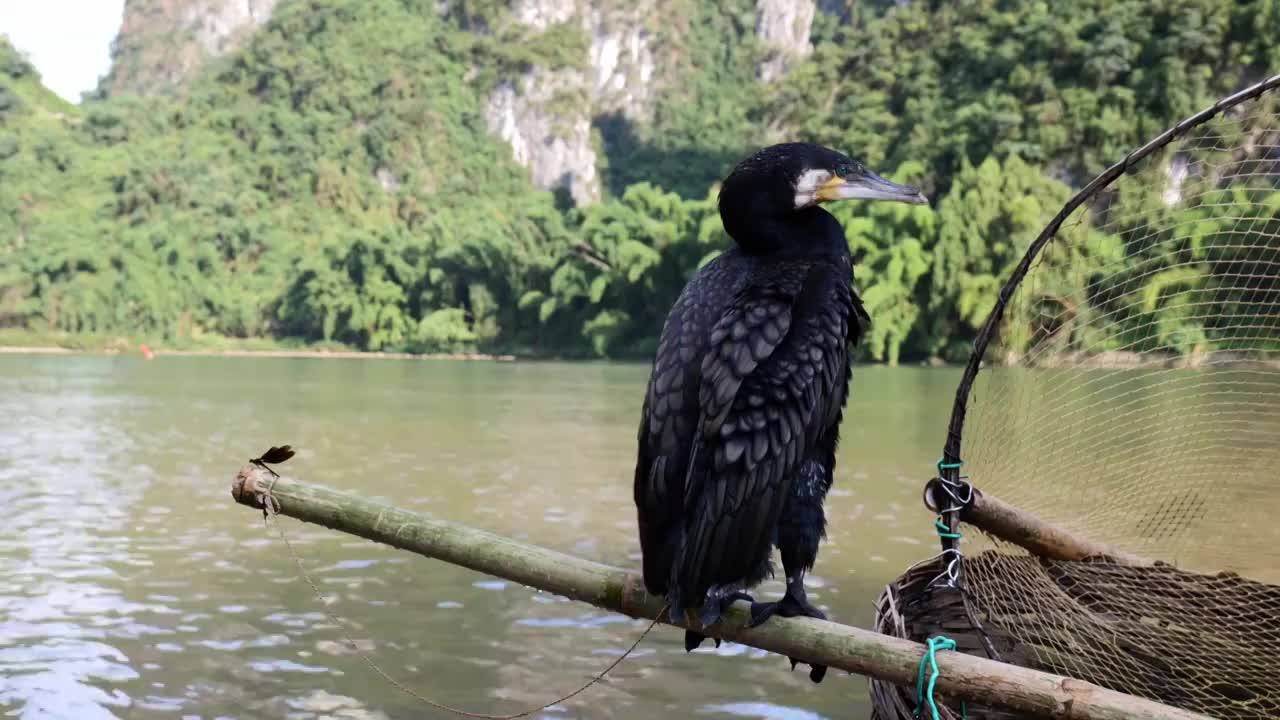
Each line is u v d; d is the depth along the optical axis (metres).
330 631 8.32
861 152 106.94
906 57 115.44
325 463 18.38
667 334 3.64
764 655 7.82
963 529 6.05
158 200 137.88
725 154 164.88
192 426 25.61
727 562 3.33
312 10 174.50
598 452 20.03
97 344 115.00
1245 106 5.96
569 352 99.56
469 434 23.58
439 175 159.62
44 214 134.25
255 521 12.68
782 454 3.32
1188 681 5.25
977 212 65.19
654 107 178.00
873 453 19.55
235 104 166.62
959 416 4.87
